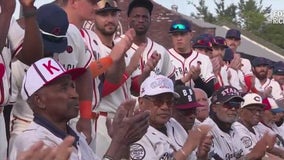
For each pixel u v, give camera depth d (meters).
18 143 4.11
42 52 4.63
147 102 5.74
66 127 4.33
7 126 4.75
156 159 5.51
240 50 30.45
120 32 7.88
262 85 12.09
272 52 30.83
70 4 5.68
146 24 6.99
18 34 4.67
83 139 4.45
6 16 4.32
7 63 4.56
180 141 6.00
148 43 7.08
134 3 6.97
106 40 6.11
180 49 8.45
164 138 5.71
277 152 8.84
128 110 4.45
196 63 8.41
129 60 6.85
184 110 6.45
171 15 22.80
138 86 6.46
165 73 7.36
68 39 5.25
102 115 5.92
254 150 7.36
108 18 6.05
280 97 12.04
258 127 9.43
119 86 5.95
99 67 5.51
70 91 4.27
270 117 10.35
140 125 4.31
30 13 4.48
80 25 5.72
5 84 4.51
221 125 7.44
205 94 7.41
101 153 5.87
